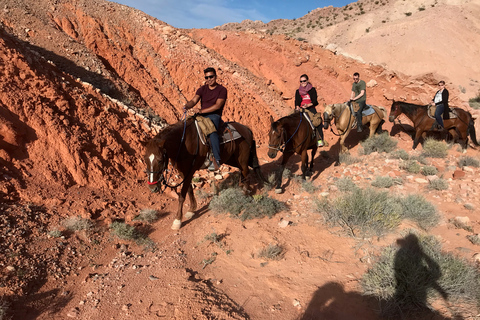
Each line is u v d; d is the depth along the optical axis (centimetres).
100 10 1334
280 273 414
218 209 600
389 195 625
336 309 345
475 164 838
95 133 723
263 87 1633
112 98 911
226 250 474
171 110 1129
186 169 531
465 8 6025
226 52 1794
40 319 331
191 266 434
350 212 546
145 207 631
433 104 1049
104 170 674
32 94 657
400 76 2059
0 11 1008
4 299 336
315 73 1906
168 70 1325
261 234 511
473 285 354
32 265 397
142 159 779
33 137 612
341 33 8025
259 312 341
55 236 466
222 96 552
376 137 1127
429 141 1025
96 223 535
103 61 1153
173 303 346
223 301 351
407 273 368
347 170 844
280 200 678
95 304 355
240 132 622
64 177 610
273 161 998
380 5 8769
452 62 4809
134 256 466
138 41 1358
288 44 1959
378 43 5731
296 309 346
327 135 1354
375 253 446
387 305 340
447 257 402
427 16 6047
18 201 516
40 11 1145
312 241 493
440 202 627
